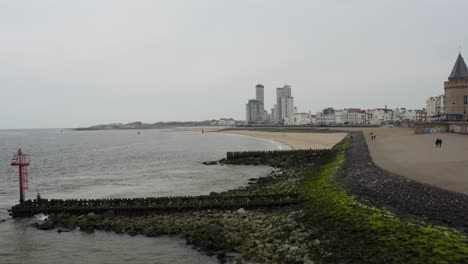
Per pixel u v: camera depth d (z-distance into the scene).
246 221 26.42
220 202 30.94
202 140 168.50
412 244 16.38
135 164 75.38
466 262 14.22
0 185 52.38
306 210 26.20
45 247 24.53
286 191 34.56
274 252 19.80
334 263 17.05
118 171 64.88
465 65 109.12
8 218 31.86
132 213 30.67
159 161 80.12
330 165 47.75
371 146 60.25
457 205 19.95
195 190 43.59
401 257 15.74
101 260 22.03
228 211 29.95
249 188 40.69
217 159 81.38
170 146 131.50
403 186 25.89
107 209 31.02
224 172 59.31
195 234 24.48
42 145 156.62
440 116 117.94
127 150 116.81
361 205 23.27
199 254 22.00
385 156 44.62
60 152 113.50
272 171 58.38
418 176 28.69
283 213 27.53
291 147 100.44
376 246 17.30
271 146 110.56
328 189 30.75
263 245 21.03
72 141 192.75
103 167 71.56
